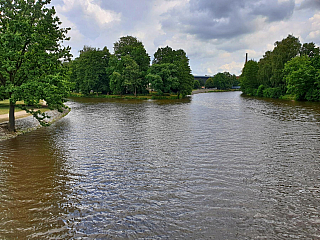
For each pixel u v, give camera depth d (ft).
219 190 44.86
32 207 38.52
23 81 86.43
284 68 259.39
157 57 370.94
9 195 42.19
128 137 86.43
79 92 360.69
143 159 62.13
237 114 145.28
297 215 37.01
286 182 48.42
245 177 50.70
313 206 39.52
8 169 54.24
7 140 80.69
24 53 80.94
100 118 132.77
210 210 38.22
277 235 32.35
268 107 180.96
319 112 146.51
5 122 91.40
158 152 68.18
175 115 144.66
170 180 49.14
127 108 186.50
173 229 33.45
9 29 75.05
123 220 35.45
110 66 317.42
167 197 42.19
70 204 39.63
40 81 80.64
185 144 76.43
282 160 61.00
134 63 301.84
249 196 42.68
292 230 33.45
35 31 79.15
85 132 94.73
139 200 41.14
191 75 358.23
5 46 72.38
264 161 60.29
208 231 33.04
